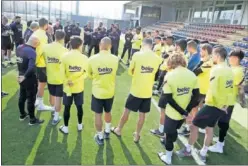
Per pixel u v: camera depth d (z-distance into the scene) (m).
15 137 3.90
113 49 10.54
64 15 38.22
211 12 20.50
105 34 10.30
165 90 3.22
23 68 4.00
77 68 3.81
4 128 4.14
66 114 4.05
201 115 3.62
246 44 12.09
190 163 3.74
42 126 4.34
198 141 4.46
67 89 3.89
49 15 34.25
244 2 16.27
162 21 27.83
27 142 3.80
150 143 4.16
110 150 3.82
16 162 3.30
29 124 4.36
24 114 4.46
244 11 16.33
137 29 9.40
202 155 3.83
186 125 4.60
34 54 3.97
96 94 3.74
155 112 5.56
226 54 3.50
